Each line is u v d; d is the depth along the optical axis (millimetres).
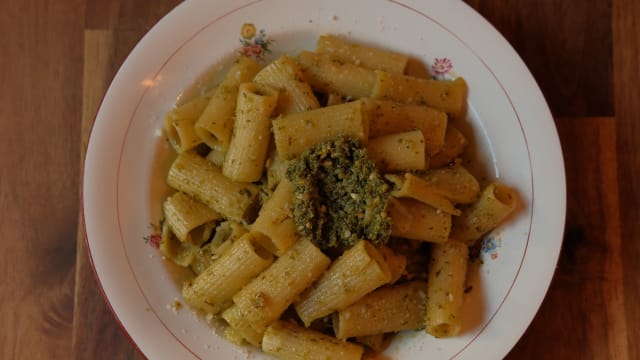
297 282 282
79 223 339
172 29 303
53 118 341
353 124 281
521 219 294
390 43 305
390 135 288
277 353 291
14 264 338
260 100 287
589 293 324
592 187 327
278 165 296
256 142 292
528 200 293
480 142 302
